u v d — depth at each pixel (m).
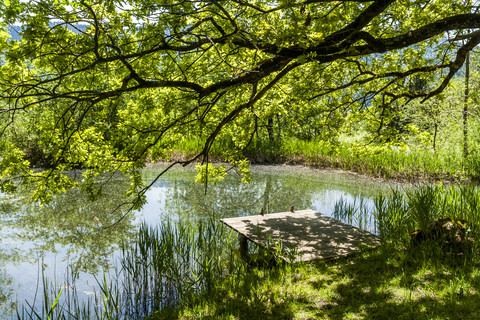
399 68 7.74
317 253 6.64
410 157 16.05
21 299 6.13
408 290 4.95
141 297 6.02
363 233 7.85
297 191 14.35
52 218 10.86
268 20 4.72
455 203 7.52
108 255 8.09
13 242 8.95
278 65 5.02
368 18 4.41
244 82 5.04
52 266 7.52
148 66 5.09
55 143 4.81
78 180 14.02
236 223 8.53
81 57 4.25
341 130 8.20
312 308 4.79
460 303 4.40
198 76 5.85
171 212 11.39
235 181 16.19
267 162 21.06
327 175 17.53
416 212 7.23
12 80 4.07
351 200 12.78
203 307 5.10
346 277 5.61
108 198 12.97
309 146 20.62
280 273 5.84
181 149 20.66
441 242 6.16
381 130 7.88
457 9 6.04
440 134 16.69
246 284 5.63
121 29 4.48
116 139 5.37
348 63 7.66
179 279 6.17
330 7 5.41
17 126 15.91
